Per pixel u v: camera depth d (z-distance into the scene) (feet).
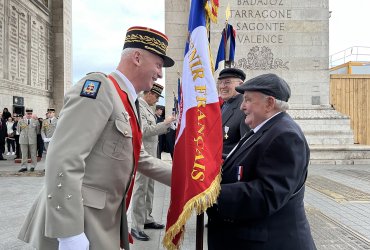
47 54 97.09
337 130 41.39
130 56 7.97
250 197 7.06
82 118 6.84
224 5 41.14
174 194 8.14
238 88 8.23
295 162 7.11
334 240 16.43
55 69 102.99
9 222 19.84
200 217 8.00
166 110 46.16
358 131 47.39
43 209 7.18
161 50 8.07
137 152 7.92
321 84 41.70
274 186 6.98
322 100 41.81
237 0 41.27
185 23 47.09
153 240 16.44
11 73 73.51
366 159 40.93
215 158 7.79
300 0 41.50
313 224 18.84
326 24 41.63
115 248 7.41
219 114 8.21
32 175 37.91
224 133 14.42
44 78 94.63
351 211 21.52
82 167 6.71
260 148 7.47
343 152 40.78
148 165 9.27
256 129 8.07
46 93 95.96
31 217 7.74
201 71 8.21
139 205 16.49
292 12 41.52
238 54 41.32
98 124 6.94
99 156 7.19
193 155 7.63
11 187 30.76
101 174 7.20
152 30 8.05
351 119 47.39
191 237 16.69
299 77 41.63
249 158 7.59
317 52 41.65
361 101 47.50
